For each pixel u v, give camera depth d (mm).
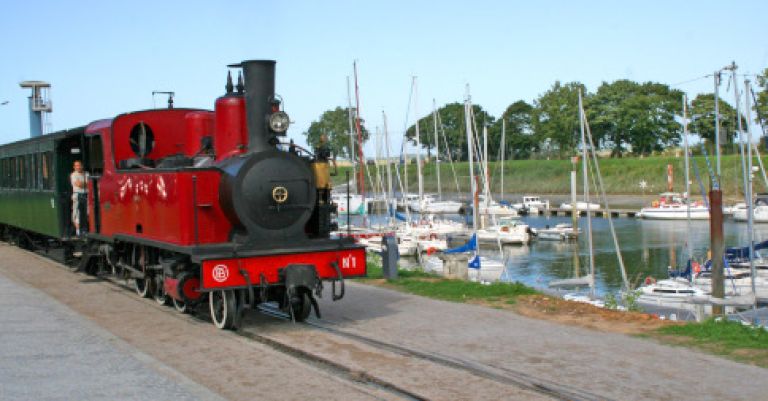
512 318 10906
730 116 75375
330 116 92312
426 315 11406
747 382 7254
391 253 15500
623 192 77375
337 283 15469
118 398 6977
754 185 63719
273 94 10961
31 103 37375
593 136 91062
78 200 16328
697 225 54312
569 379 7523
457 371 7977
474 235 37188
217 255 10000
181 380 7641
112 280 16078
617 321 10555
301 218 10883
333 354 8969
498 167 91000
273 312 12133
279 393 7367
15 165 21922
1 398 6977
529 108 103875
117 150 13656
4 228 25938
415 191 90438
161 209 11492
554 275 35438
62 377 7754
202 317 11805
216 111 11422
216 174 10844
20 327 10500
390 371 8055
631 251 42500
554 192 82875
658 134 87938
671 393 6969
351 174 81438
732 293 25156
